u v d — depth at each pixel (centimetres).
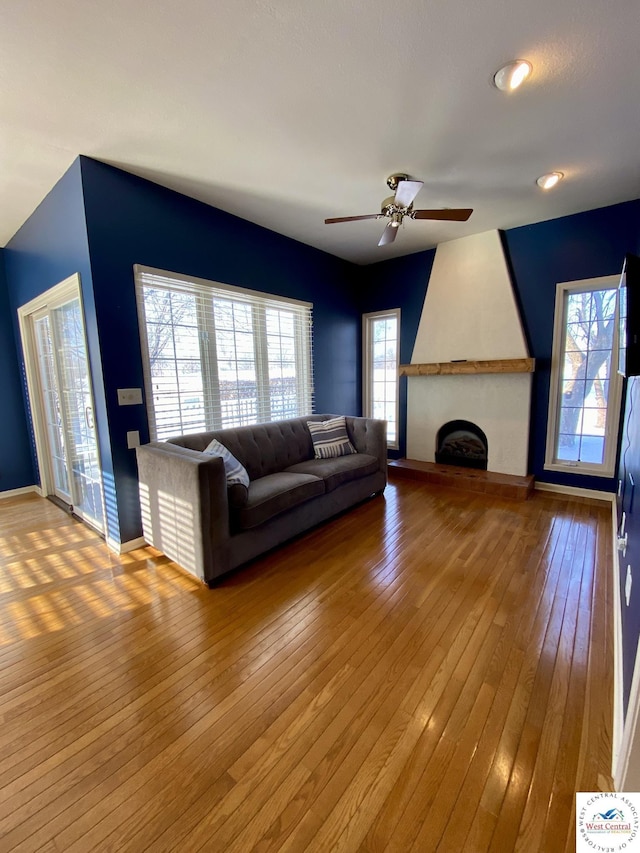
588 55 171
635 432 226
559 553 267
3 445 418
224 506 233
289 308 418
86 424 310
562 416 394
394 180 279
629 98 199
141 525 289
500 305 403
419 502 372
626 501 238
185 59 170
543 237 380
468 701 149
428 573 243
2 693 158
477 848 103
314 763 126
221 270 338
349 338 518
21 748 134
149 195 282
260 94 193
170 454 246
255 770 124
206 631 194
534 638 184
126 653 179
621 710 134
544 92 194
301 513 291
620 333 203
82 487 340
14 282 394
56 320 332
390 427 535
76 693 157
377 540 291
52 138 227
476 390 430
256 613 207
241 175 277
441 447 469
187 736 137
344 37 160
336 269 486
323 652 177
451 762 126
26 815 113
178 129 221
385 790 117
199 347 326
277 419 412
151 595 227
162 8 145
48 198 293
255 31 156
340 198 317
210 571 230
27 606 218
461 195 317
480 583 231
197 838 107
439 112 210
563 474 392
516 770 122
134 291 276
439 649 177
